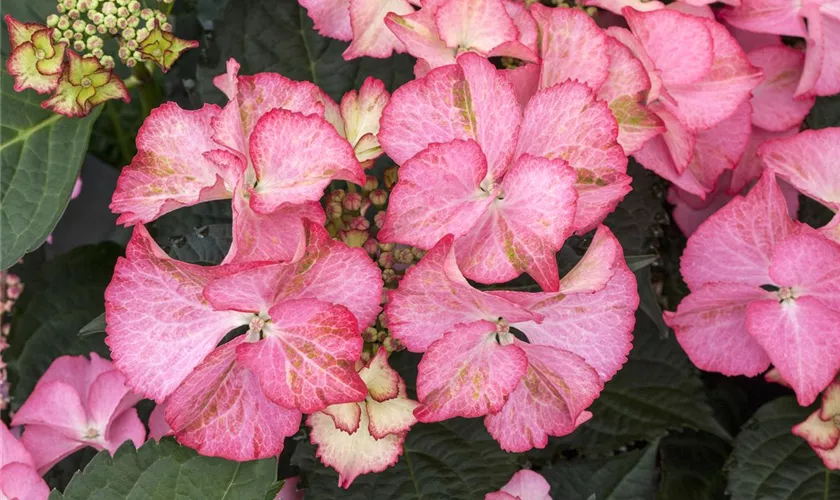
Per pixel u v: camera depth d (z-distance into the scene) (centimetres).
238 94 20
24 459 24
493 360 20
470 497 23
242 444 20
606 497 24
